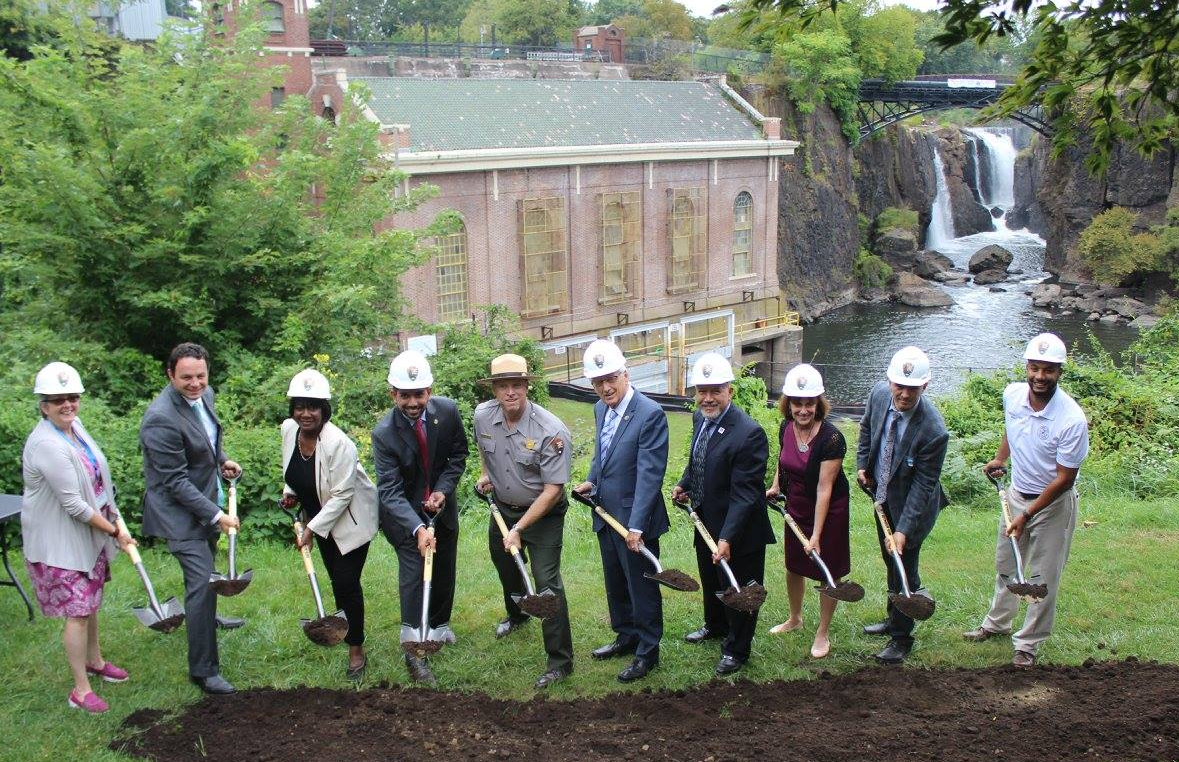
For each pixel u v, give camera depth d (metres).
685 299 39.12
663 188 37.47
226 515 6.02
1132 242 48.75
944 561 8.48
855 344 45.44
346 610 6.16
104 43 16.62
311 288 14.38
